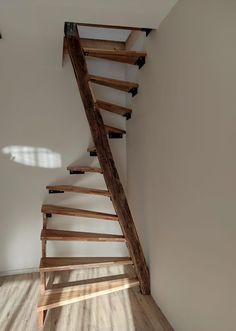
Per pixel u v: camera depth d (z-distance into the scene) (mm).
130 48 3225
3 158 3262
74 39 2479
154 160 2553
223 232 1485
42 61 3199
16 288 2914
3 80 3223
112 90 3617
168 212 2250
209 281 1638
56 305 2371
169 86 2176
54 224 3457
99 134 2723
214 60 1550
